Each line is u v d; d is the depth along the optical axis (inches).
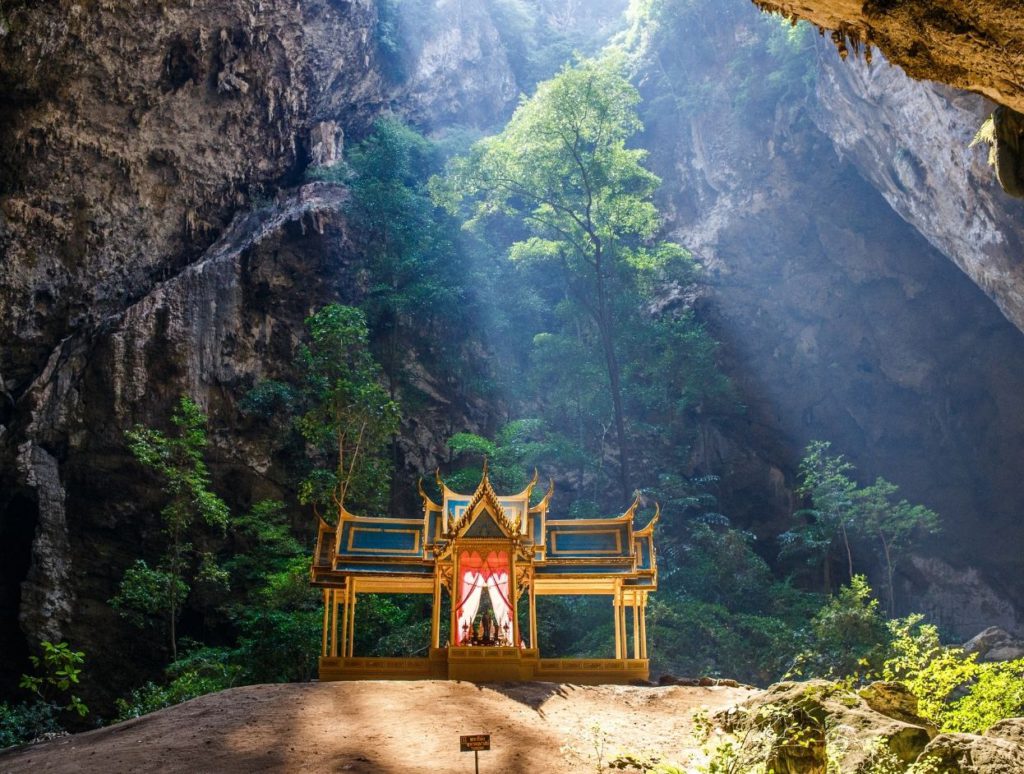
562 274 1761.8
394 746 489.4
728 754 409.1
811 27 1508.4
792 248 1779.0
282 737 503.2
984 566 1638.8
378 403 1263.5
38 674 1210.0
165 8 1430.9
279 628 1015.0
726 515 1702.8
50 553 1267.2
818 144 1700.3
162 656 1269.7
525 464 1540.4
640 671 709.9
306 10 1646.2
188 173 1550.2
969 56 347.9
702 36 1873.8
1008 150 430.3
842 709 470.9
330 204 1637.6
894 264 1723.7
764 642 1140.5
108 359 1386.6
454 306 1685.5
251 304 1517.0
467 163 1494.8
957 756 382.3
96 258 1461.6
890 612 1478.8
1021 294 1274.6
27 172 1391.5
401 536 785.6
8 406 1374.3
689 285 1809.8
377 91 1850.4
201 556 1321.4
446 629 1032.2
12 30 1309.1
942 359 1722.4
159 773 450.0
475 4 2078.0
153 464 1197.7
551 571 770.8
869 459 1761.8
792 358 1797.5
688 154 1887.3
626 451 1574.8
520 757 476.1
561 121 1466.5
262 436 1441.9
